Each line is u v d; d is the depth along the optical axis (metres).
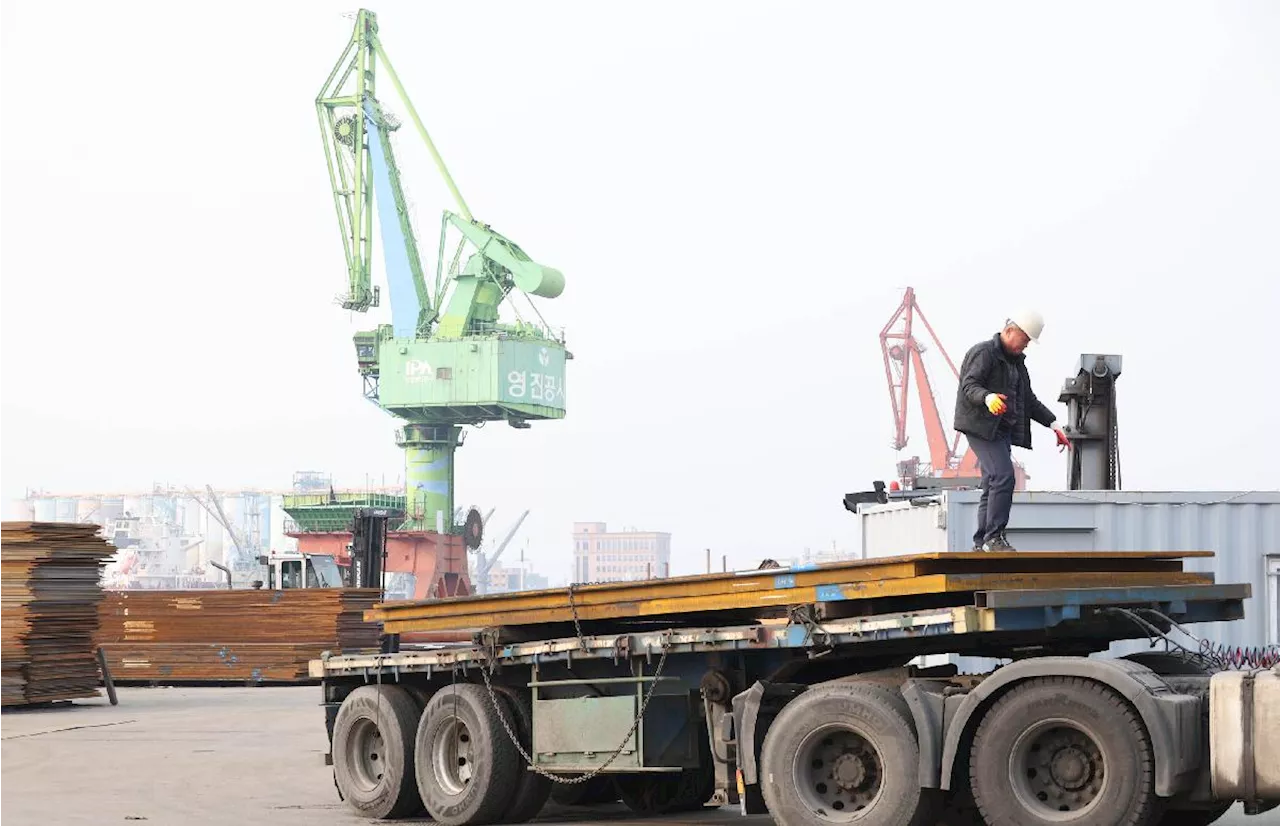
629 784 12.79
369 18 138.38
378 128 136.38
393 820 12.61
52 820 12.34
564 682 11.44
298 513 132.00
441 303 139.12
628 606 10.97
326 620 33.47
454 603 12.33
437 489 138.12
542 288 134.50
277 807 13.36
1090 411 19.22
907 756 9.16
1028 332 10.74
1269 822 10.96
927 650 10.09
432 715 12.22
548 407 138.62
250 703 28.66
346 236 138.25
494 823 12.10
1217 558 16.67
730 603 10.30
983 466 10.77
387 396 135.38
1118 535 16.64
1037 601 8.95
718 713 10.52
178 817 12.57
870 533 19.02
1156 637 10.05
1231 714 8.34
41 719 24.56
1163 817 9.54
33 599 25.86
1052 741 8.80
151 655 34.34
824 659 10.20
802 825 9.52
